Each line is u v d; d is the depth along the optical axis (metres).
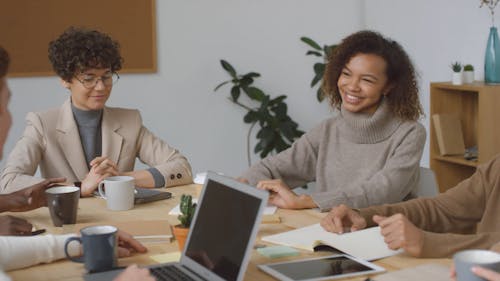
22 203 2.09
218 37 4.54
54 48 2.59
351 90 2.43
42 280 1.53
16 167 2.51
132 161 2.73
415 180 2.43
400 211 2.00
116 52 2.64
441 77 4.34
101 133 2.70
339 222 1.84
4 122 1.45
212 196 1.57
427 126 4.47
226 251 1.44
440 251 1.63
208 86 4.55
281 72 4.76
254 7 4.61
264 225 1.96
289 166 2.64
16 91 4.03
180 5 4.41
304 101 4.85
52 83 4.11
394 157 2.38
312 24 4.80
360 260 1.60
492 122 3.70
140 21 4.29
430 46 4.40
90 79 2.57
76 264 1.64
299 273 1.51
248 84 4.54
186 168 2.59
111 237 1.55
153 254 1.70
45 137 2.61
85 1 4.14
